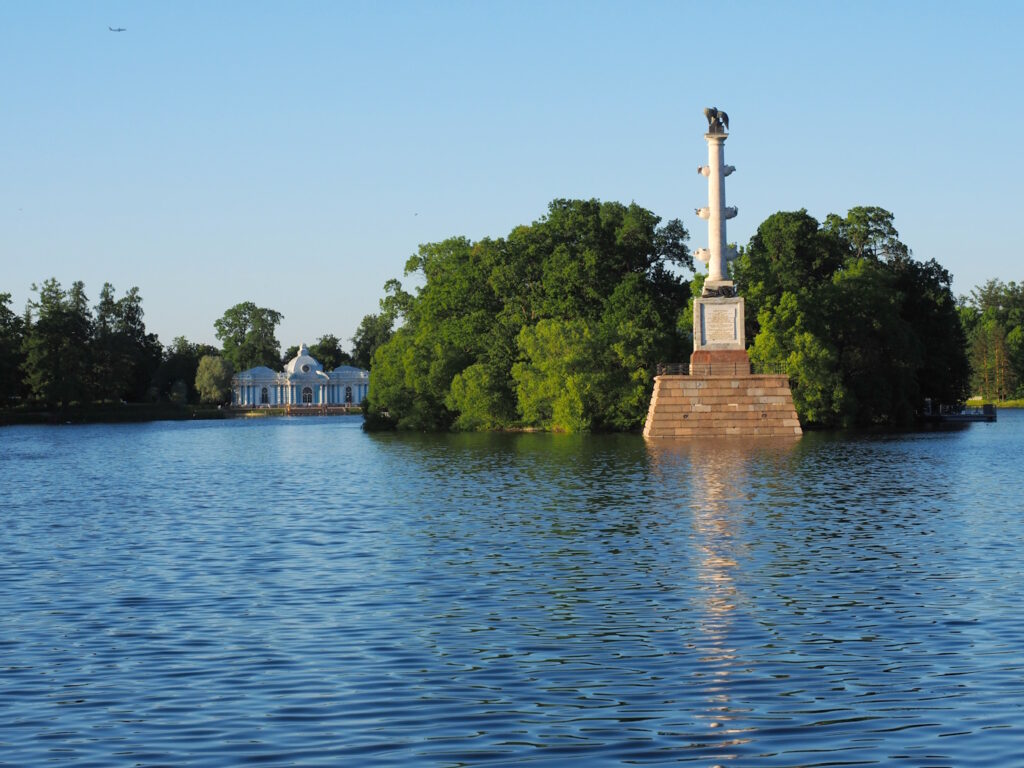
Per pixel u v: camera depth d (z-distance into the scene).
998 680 30.64
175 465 122.25
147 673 32.38
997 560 49.00
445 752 25.77
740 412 132.38
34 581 47.12
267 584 45.72
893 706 28.67
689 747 26.02
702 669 32.28
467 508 70.50
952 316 183.88
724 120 133.00
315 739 26.64
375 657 33.81
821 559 49.75
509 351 170.25
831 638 35.53
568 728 27.34
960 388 189.62
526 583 45.00
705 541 55.19
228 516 70.25
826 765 24.83
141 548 56.31
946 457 105.19
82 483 98.38
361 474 101.38
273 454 138.50
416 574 47.34
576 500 73.44
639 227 181.88
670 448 119.31
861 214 185.50
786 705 28.92
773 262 173.50
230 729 27.38
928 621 37.56
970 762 24.81
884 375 163.25
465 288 180.50
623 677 31.53
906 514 64.75
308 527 63.59
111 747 26.27
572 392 150.00
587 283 172.88
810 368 145.38
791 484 81.38
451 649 34.66
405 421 180.50
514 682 31.12
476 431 174.00
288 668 32.66
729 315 132.62
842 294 160.12
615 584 44.66
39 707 29.30
